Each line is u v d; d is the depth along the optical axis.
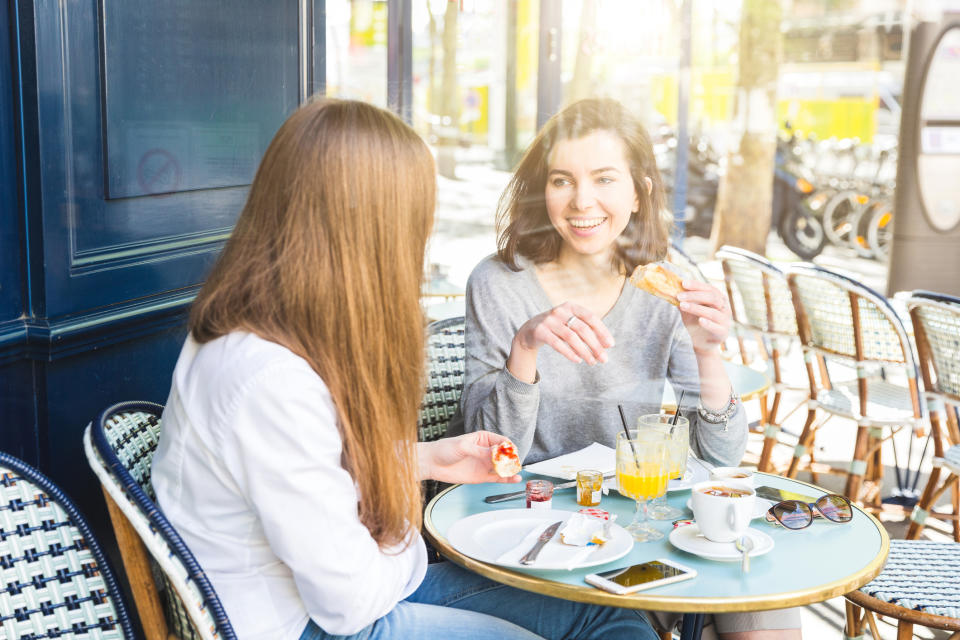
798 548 1.40
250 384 1.15
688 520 1.48
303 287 1.18
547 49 1.71
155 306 1.94
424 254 1.28
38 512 1.25
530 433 1.71
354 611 1.18
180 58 1.99
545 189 1.72
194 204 2.08
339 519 1.16
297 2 2.30
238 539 1.20
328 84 2.30
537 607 1.56
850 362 2.52
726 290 2.39
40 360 1.70
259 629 1.21
